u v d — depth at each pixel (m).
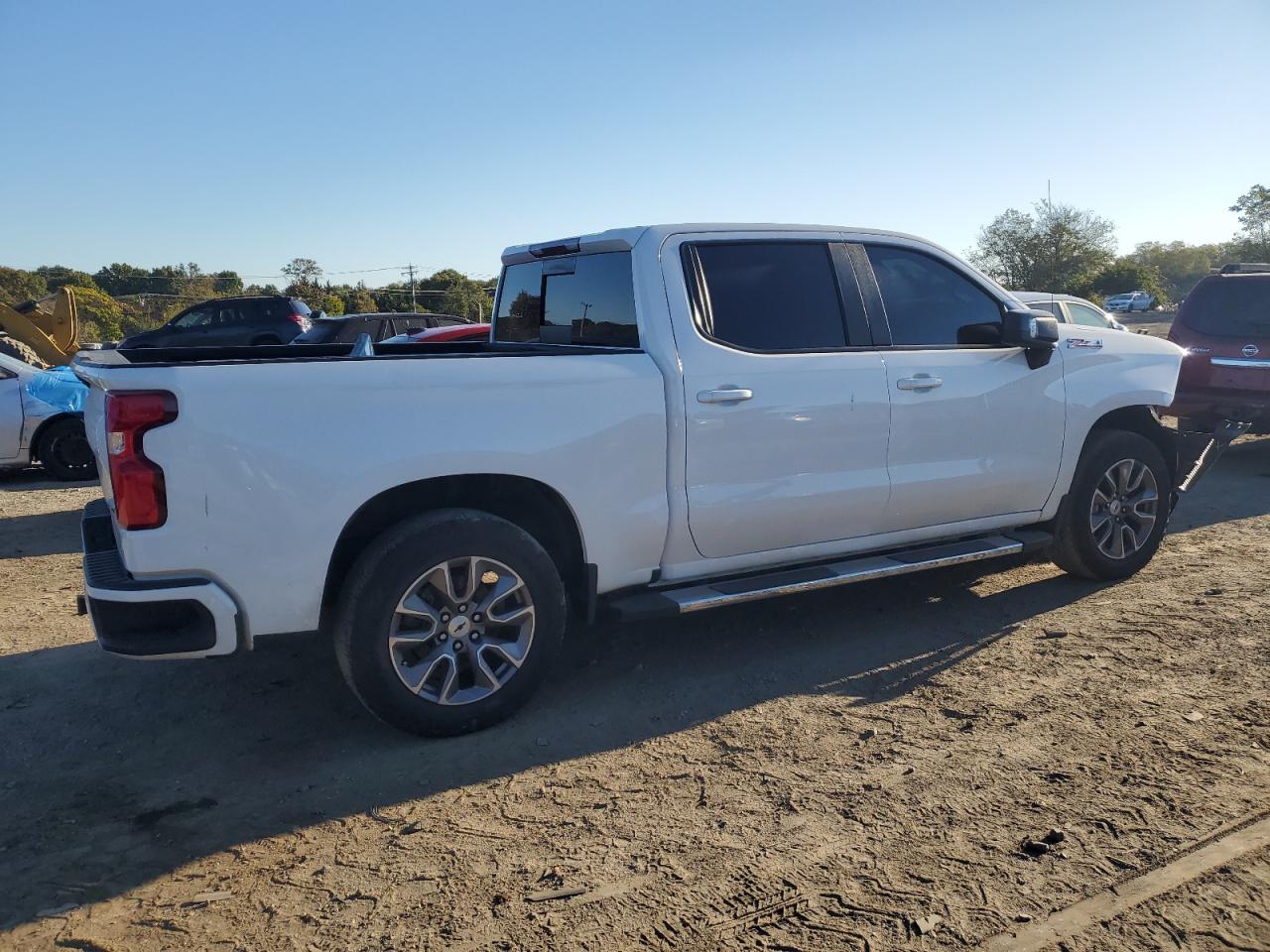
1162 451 5.82
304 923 2.64
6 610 5.64
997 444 4.94
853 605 5.32
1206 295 9.29
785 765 3.47
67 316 17.48
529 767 3.53
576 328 4.73
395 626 3.60
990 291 5.09
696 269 4.30
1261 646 4.41
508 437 3.71
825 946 2.46
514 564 3.77
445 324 17.05
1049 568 5.87
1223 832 2.89
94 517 4.27
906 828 3.01
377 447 3.51
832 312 4.57
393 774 3.50
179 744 3.82
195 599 3.32
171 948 2.55
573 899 2.71
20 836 3.14
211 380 3.31
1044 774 3.31
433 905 2.70
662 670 4.45
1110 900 2.59
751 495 4.27
